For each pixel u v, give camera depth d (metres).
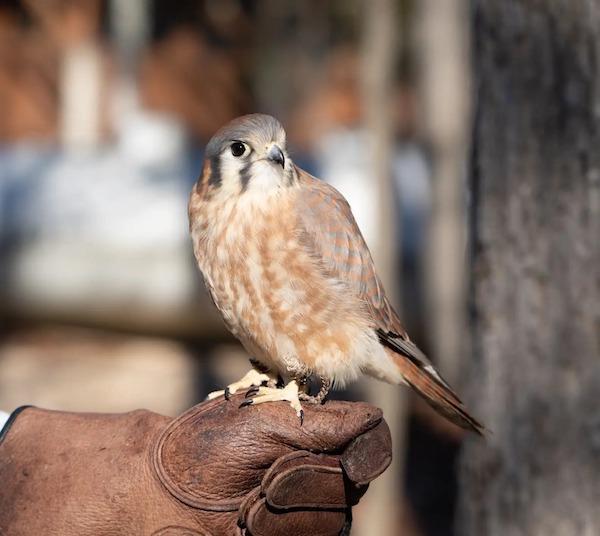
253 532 4.99
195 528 5.04
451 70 14.87
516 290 7.96
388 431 5.27
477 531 8.20
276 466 5.00
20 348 19.11
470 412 7.89
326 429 5.12
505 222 8.02
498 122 8.05
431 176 15.17
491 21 8.08
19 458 5.32
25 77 26.72
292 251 6.71
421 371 7.32
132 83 26.75
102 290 19.08
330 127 26.22
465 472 8.36
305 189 6.98
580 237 7.68
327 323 6.78
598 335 7.65
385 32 12.33
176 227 19.25
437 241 15.14
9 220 19.72
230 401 5.27
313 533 5.19
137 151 21.69
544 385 7.84
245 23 27.05
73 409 16.97
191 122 27.20
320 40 26.08
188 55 27.20
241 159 6.80
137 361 18.64
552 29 7.75
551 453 7.81
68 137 26.38
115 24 26.78
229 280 6.84
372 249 17.11
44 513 5.12
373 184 12.32
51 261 19.20
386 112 12.30
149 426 5.28
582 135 7.66
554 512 7.79
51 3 26.48
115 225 19.39
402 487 14.66
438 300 15.18
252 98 27.19
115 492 5.10
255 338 6.91
